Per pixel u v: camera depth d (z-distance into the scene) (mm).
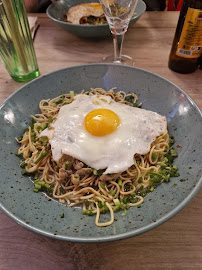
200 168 190
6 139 242
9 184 204
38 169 244
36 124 271
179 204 167
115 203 204
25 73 338
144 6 429
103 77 305
